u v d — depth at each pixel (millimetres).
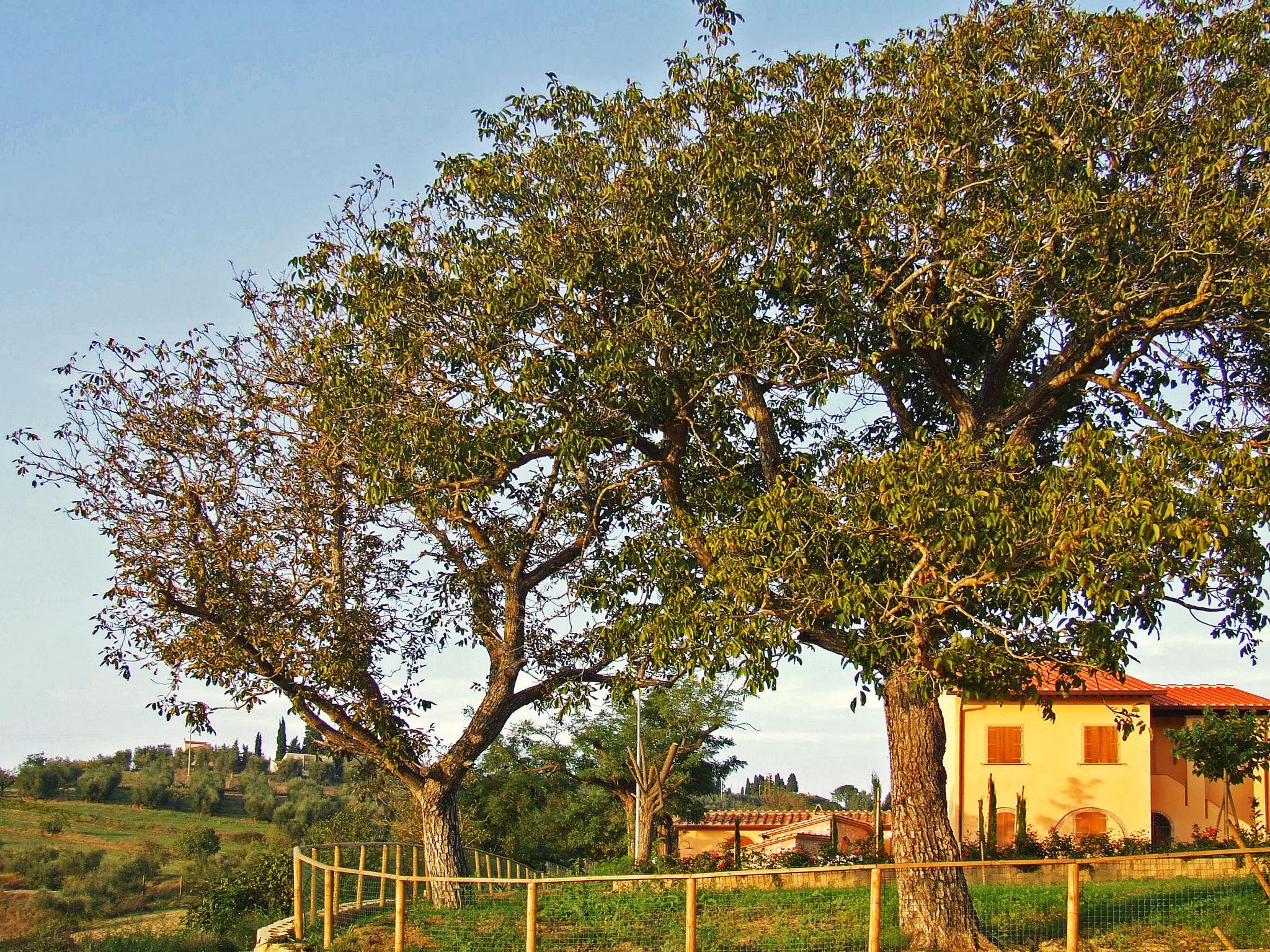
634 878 14461
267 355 20719
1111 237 15539
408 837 43719
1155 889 17203
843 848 33906
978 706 35719
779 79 17625
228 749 109812
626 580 20094
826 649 16125
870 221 16391
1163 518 12008
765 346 17000
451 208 18562
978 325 16984
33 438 19344
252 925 26406
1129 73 16094
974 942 14711
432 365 18344
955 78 16594
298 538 20609
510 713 21203
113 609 19672
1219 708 36500
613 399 16984
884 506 13672
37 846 58312
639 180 16922
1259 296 14672
